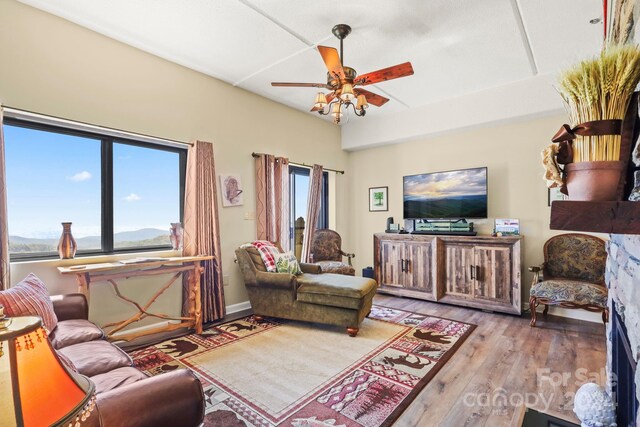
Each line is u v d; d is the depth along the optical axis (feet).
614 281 4.58
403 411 6.29
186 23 8.91
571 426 3.90
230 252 12.80
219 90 12.54
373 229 18.17
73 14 8.50
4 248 7.40
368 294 10.59
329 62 8.14
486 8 8.27
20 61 7.98
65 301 7.22
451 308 13.39
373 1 8.00
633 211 2.20
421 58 10.83
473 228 14.48
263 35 9.52
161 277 10.79
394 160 17.30
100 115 9.35
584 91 2.52
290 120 15.53
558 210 2.42
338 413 6.22
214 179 11.91
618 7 4.16
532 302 11.12
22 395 2.03
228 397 6.75
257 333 10.44
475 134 14.61
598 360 8.42
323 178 18.58
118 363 5.14
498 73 11.98
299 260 16.65
